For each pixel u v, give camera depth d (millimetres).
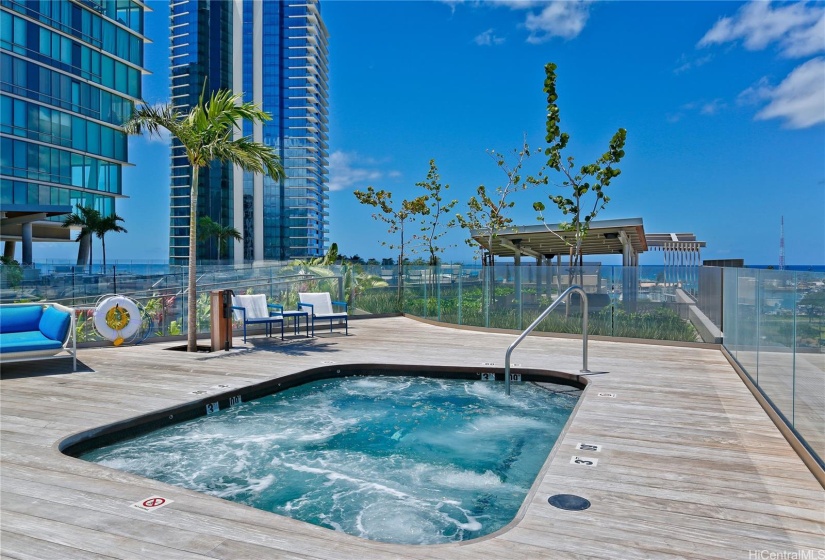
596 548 2695
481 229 24938
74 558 2557
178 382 6809
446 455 4945
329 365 8055
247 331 11648
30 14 34125
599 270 11461
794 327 4461
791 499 3312
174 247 84750
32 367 7781
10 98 33000
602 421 5074
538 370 7762
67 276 13367
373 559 2568
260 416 6109
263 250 96875
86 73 38562
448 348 9781
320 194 111875
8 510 3088
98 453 4801
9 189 32875
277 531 2842
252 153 9836
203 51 86062
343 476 4422
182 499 3252
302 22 103812
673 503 3248
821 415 3641
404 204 27609
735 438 4559
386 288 15969
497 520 3639
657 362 8336
